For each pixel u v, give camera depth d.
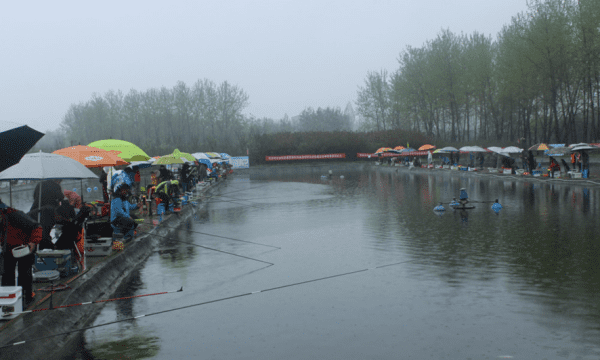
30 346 4.84
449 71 63.38
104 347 5.11
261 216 17.31
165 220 14.87
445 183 29.69
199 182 31.80
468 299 6.52
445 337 5.12
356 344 4.99
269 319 5.93
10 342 4.77
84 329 5.71
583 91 48.38
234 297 7.01
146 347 5.08
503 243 10.47
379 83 82.31
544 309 5.98
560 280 7.32
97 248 9.09
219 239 12.58
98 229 9.57
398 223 14.20
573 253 9.19
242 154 67.12
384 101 82.50
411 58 69.38
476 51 60.81
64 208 8.29
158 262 9.80
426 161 57.81
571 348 4.72
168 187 16.30
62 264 7.46
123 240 10.62
